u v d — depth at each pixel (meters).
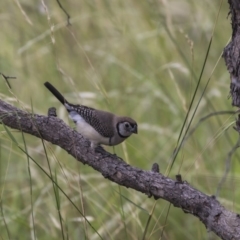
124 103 12.55
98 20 13.66
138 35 13.15
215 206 6.34
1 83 12.46
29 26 13.11
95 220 10.12
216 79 13.02
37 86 12.59
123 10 13.62
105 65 13.44
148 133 12.13
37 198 10.58
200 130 11.98
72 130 7.37
